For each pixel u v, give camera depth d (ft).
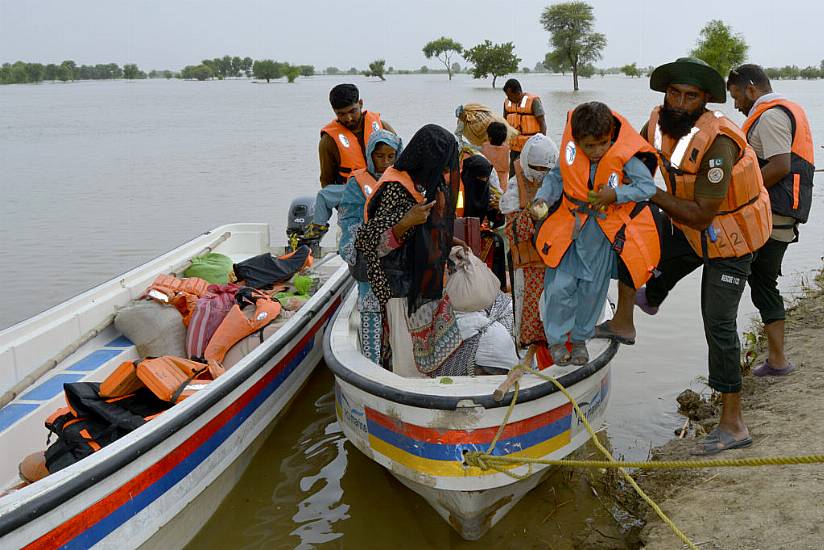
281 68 574.97
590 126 12.16
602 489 15.78
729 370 14.87
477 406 12.97
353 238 15.83
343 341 16.40
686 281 30.01
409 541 14.76
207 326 18.94
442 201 14.08
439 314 15.47
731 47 166.20
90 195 56.49
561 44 278.46
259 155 81.61
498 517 14.55
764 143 16.30
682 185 13.44
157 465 13.24
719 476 14.66
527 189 14.30
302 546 14.70
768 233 14.11
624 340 14.80
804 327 22.13
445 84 377.71
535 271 14.35
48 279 33.58
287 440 18.74
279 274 23.21
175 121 149.48
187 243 25.38
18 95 364.58
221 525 15.44
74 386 14.26
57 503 11.14
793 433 15.46
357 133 19.80
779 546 11.80
